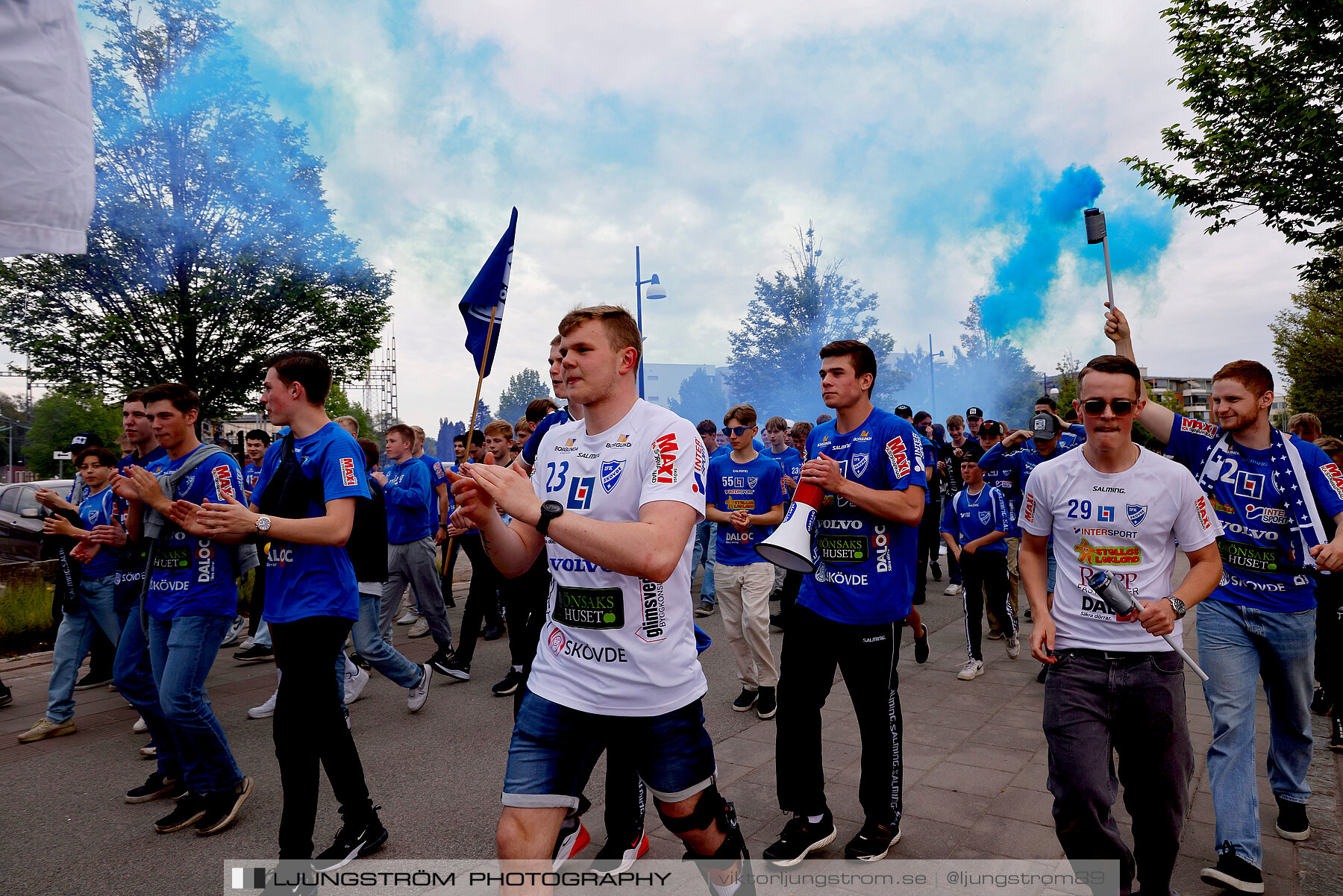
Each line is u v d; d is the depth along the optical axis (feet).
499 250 10.18
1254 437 10.90
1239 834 9.67
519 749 7.00
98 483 18.16
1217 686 10.55
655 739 7.08
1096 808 8.39
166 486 12.12
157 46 38.91
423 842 11.64
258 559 23.72
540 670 7.27
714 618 29.22
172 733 13.62
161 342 44.47
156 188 41.37
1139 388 8.77
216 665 23.40
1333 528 10.61
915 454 10.72
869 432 11.19
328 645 10.19
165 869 11.13
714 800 7.41
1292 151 31.60
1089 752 8.47
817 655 10.82
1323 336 79.46
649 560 6.23
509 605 14.34
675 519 6.53
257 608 23.81
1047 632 8.86
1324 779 13.37
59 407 123.44
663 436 6.95
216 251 43.83
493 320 10.12
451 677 21.07
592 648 7.00
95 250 40.88
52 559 32.81
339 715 10.72
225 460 12.51
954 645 23.94
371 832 11.12
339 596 10.38
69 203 6.72
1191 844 10.98
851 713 17.43
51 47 6.66
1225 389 10.83
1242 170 32.48
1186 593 8.38
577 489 7.35
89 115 6.91
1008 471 25.25
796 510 9.77
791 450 28.81
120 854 11.59
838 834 11.47
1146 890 8.76
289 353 11.21
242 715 18.39
